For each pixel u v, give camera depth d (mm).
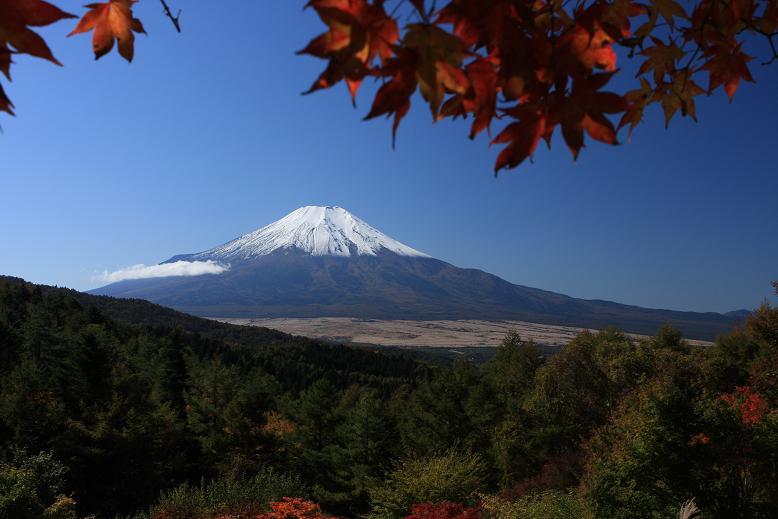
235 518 14789
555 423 24188
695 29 1315
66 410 27531
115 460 25406
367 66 806
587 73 950
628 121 1406
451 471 18469
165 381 42500
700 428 9008
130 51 1274
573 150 953
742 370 23609
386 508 18266
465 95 908
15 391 26391
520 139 956
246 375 55531
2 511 12406
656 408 9336
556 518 11367
